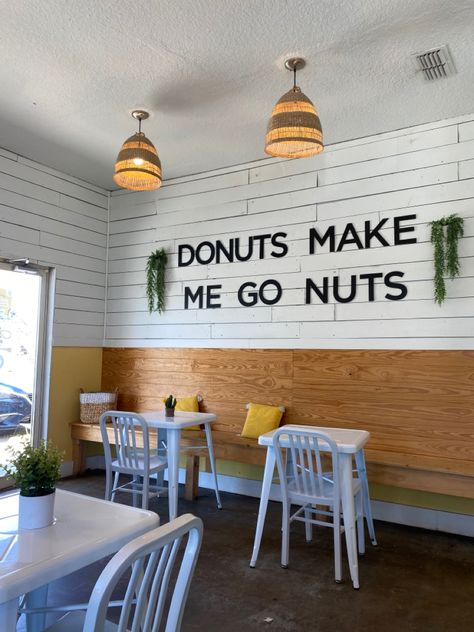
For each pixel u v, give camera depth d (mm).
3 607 1228
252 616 2467
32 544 1439
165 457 3941
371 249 4148
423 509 3805
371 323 4094
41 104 3787
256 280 4715
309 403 4324
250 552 3252
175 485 3594
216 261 4977
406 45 2992
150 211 5469
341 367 4195
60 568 1337
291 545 3377
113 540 1502
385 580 2875
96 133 4285
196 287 5082
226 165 4953
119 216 5664
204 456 4531
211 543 3400
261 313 4656
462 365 3699
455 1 2617
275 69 3270
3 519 1660
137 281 5496
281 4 2664
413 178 4020
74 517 1683
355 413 4102
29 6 2705
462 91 3504
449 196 3859
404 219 4023
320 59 3143
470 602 2629
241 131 4199
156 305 5312
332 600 2633
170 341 5195
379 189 4156
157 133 4246
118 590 2717
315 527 3750
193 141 4398
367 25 2820
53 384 5066
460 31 2857
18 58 3191
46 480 1601
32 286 5000
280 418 4383
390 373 3973
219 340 4883
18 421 4797
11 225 4699
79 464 5191
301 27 2848
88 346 5484
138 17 2785
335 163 4383
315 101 3654
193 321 5066
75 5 2695
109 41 3006
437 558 3207
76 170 5184
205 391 4910
